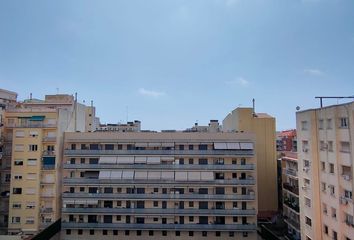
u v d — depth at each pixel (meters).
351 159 34.62
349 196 35.53
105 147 63.31
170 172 61.31
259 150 68.44
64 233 61.28
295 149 76.75
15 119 62.22
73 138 63.09
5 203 61.22
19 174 60.12
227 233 60.47
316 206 42.16
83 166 62.00
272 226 63.41
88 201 60.81
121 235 61.12
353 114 34.12
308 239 44.38
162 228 60.19
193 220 61.09
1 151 61.12
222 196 60.38
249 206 60.84
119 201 61.88
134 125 98.19
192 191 61.31
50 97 76.12
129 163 61.62
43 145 61.59
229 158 62.25
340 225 36.66
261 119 68.88
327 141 40.25
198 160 62.16
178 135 62.69
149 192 61.53
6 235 55.66
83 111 79.31
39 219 59.62
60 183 63.31
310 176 43.53
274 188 67.69
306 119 45.03
